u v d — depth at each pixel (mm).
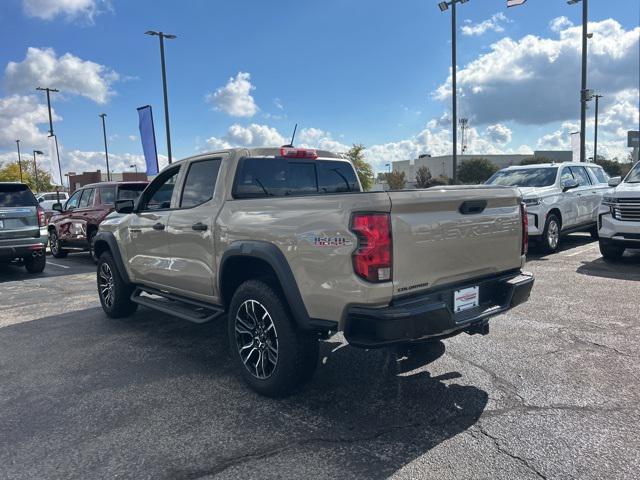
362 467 2844
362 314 3113
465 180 71062
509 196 4016
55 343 5426
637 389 3775
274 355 3750
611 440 3051
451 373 4172
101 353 5027
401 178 48094
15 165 72312
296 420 3441
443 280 3494
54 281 9602
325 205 3324
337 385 4008
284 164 4758
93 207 11469
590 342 4844
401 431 3244
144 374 4406
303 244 3404
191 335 5605
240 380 4211
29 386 4203
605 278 7758
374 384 4008
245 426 3371
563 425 3252
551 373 4117
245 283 3896
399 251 3170
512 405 3561
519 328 5324
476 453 2949
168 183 5285
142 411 3650
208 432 3303
